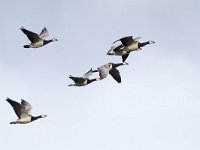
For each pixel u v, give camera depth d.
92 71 56.88
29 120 51.50
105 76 56.09
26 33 57.44
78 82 56.53
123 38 58.53
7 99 50.84
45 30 58.94
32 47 57.97
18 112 51.50
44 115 51.97
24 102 51.75
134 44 59.22
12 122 51.47
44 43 58.00
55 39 58.50
